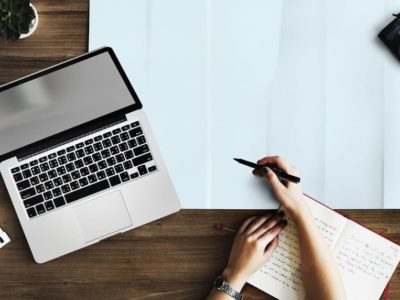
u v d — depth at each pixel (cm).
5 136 91
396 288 89
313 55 93
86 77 91
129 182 90
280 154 91
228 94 92
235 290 87
